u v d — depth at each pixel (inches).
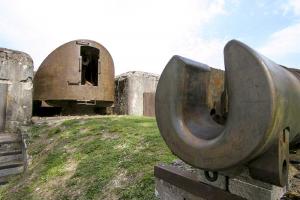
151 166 141.7
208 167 50.0
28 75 288.4
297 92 52.6
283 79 47.0
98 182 143.2
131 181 134.1
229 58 46.1
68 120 285.3
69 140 221.6
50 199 145.6
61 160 188.7
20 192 166.6
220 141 47.3
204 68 60.8
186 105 57.3
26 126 281.4
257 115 41.9
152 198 112.7
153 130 217.5
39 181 171.2
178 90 56.7
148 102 426.3
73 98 338.0
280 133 45.6
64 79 339.3
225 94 62.7
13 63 277.1
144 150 168.2
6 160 232.5
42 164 195.9
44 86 347.3
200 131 54.2
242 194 57.6
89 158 177.6
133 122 263.9
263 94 41.4
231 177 59.9
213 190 62.9
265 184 53.6
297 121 53.4
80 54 347.6
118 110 443.2
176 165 103.0
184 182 71.8
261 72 41.9
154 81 460.8
